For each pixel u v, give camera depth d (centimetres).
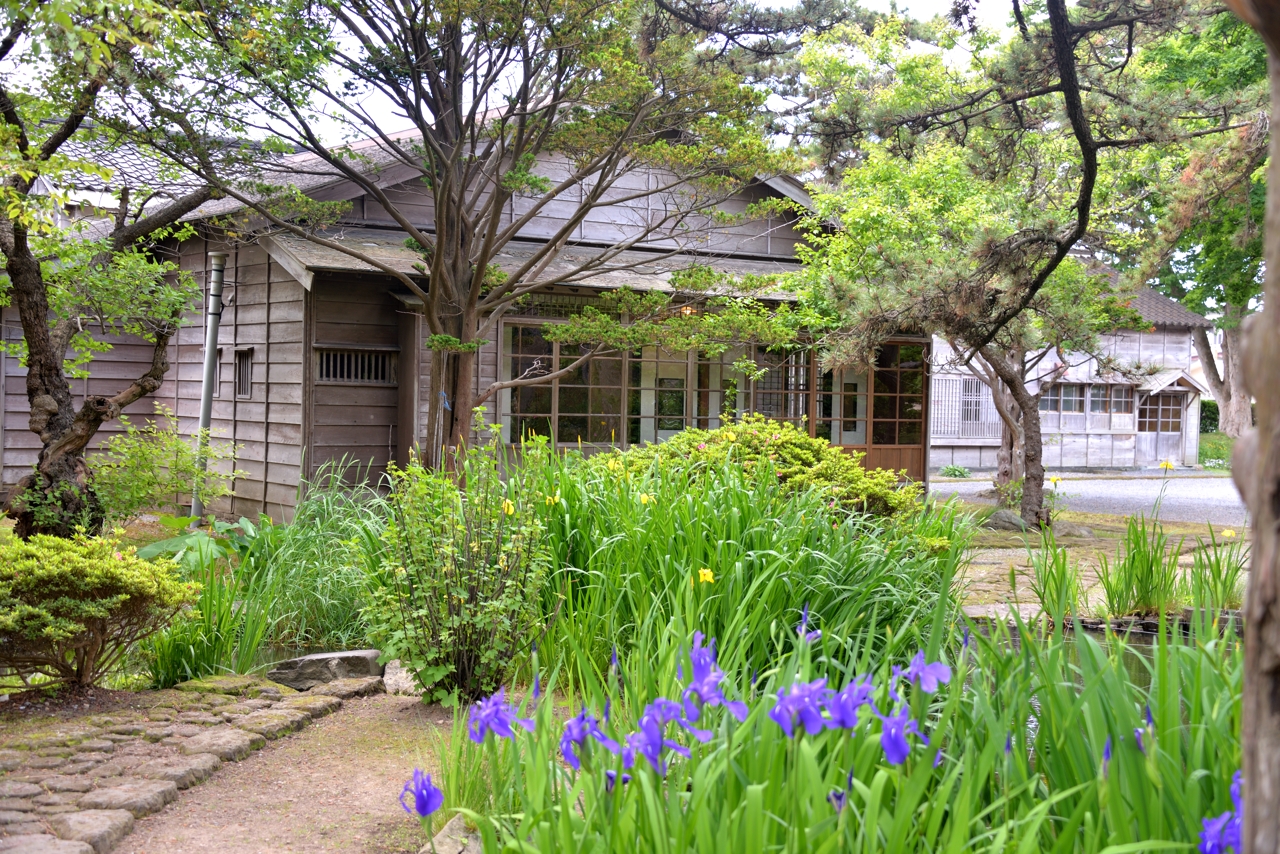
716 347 1008
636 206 1367
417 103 890
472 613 470
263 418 1183
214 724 429
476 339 938
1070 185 1107
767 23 938
